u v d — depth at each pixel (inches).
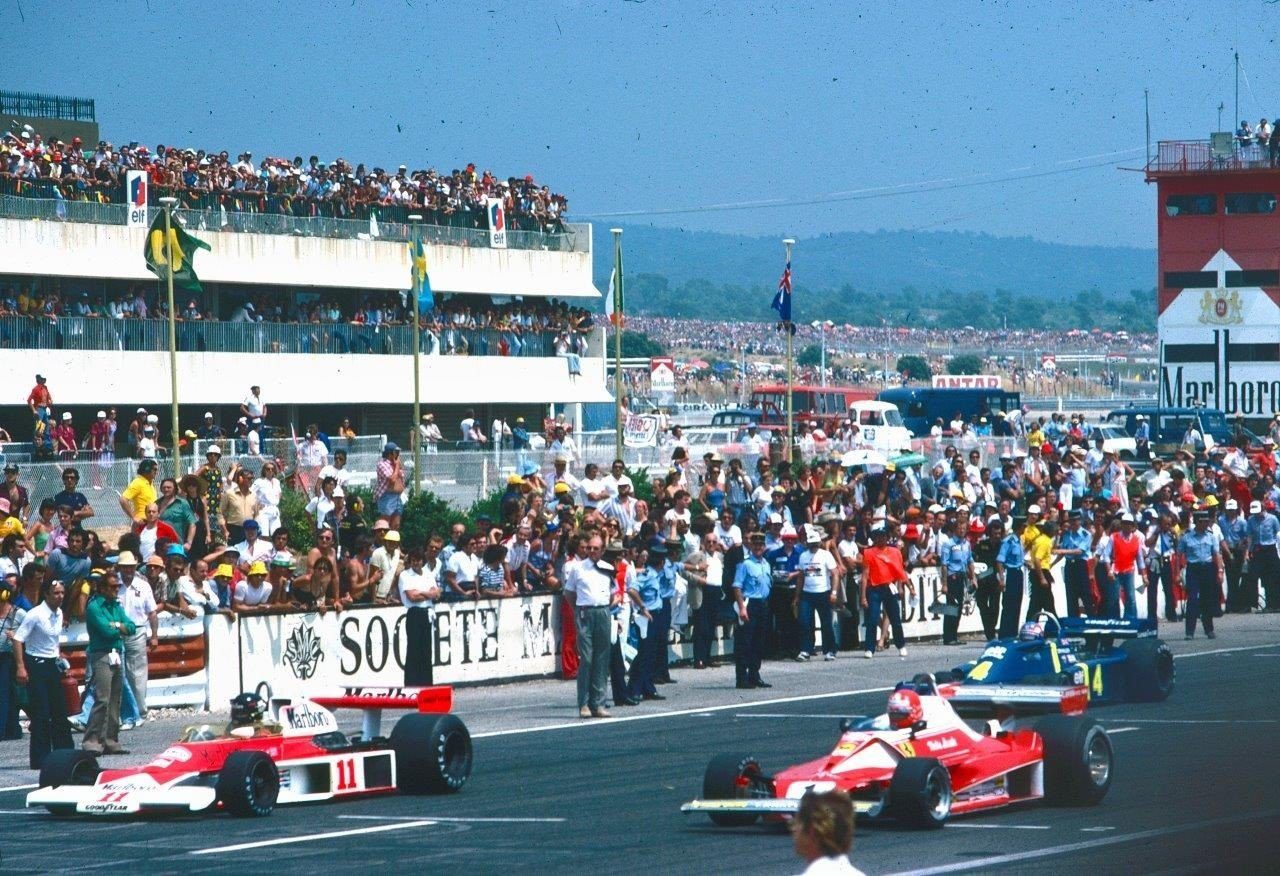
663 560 1700.3
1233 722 1450.5
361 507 2192.4
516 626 1844.2
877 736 998.4
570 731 1473.9
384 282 4160.9
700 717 1555.1
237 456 2490.2
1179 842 930.7
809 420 4977.9
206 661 1590.8
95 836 1005.2
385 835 994.7
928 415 5369.1
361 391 4020.7
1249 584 2583.7
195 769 1073.5
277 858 925.2
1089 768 1056.2
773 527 2027.6
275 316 3951.8
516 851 938.1
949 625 2213.3
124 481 2351.1
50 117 4751.5
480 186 4480.8
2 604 1428.4
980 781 1016.2
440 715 1168.2
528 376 4411.9
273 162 4018.2
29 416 3464.6
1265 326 5511.8
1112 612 2204.7
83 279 3676.2
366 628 1716.3
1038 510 2237.9
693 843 957.2
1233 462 3201.3
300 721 1141.7
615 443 3083.2
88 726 1341.0
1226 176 5526.6
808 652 1998.0
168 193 3720.5
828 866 524.1
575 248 4667.8
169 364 3654.0
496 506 2554.1
